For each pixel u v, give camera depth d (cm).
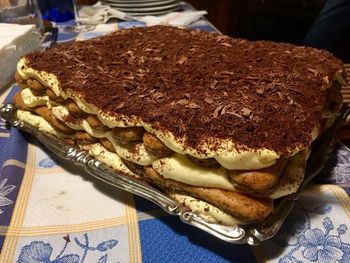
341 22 64
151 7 65
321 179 28
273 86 27
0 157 31
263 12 99
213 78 29
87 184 28
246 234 21
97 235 24
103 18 64
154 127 24
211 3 98
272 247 23
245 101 25
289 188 23
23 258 22
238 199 22
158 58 34
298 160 25
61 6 65
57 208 26
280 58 33
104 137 28
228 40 39
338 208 25
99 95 27
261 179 21
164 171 24
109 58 34
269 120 23
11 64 43
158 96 26
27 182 28
